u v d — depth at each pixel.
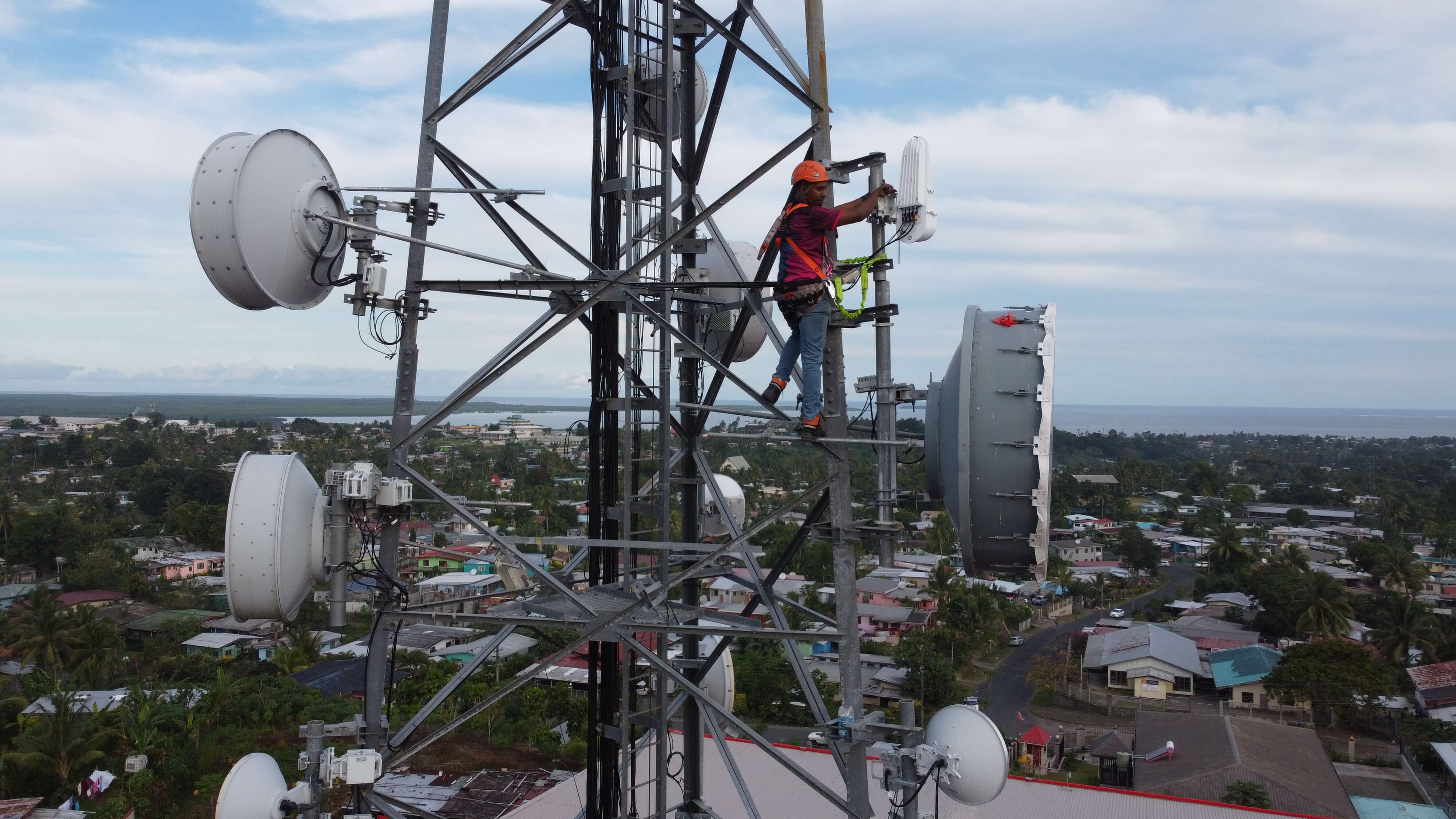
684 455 10.12
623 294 7.64
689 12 8.44
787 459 111.94
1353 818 27.22
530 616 7.55
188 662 44.62
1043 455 7.82
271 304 7.61
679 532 11.08
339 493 7.44
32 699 35.41
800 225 7.36
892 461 7.87
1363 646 47.34
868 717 8.10
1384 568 71.75
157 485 99.06
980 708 43.00
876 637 54.28
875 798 16.69
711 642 13.41
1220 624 58.12
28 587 61.88
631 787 8.97
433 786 26.92
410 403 7.69
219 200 7.24
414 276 7.63
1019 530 7.98
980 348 8.12
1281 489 144.12
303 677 40.16
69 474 122.25
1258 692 45.75
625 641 7.52
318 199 7.76
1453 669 46.12
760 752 19.00
